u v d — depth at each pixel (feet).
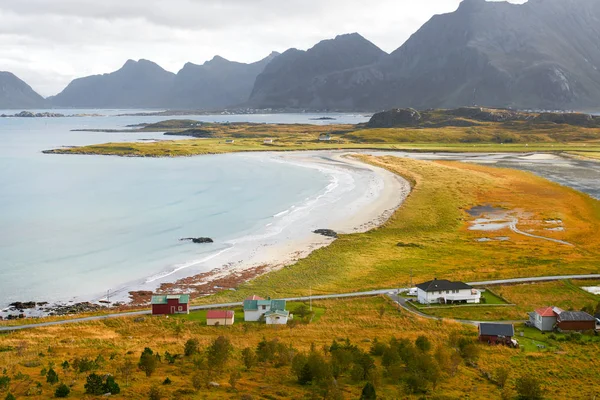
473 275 356.79
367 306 307.78
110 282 350.84
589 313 291.17
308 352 239.71
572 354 245.24
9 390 185.37
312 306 308.81
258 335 266.36
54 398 180.75
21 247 423.23
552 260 390.01
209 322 282.15
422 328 276.62
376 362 232.53
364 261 392.27
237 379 210.18
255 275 365.20
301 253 414.21
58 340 255.91
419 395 201.67
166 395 188.03
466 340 248.52
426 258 399.65
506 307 307.37
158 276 363.15
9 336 260.62
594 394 203.00
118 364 222.69
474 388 209.05
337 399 188.14
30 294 327.47
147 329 274.77
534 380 202.08
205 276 363.97
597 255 404.36
